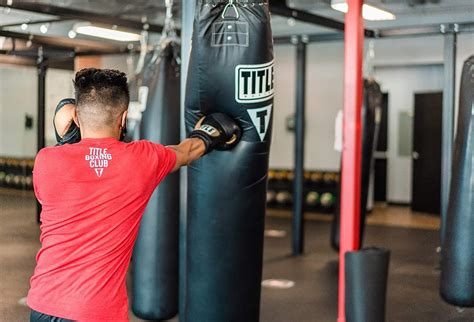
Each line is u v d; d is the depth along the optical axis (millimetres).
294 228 6516
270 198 9539
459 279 3254
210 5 2498
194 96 2555
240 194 2607
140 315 3699
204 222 2654
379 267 1895
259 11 2500
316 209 9266
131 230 1877
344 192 2025
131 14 5266
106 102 1871
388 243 6984
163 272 3623
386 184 9930
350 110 2012
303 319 4238
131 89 3893
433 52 8805
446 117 5051
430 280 5277
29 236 6867
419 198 9234
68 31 5773
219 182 2600
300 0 4852
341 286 2025
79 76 1907
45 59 6633
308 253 6582
